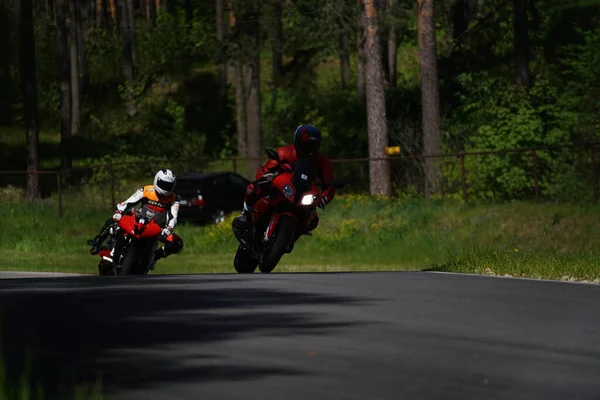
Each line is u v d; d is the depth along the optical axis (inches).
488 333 1036.5
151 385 740.7
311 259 4421.8
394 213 4840.1
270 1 7047.2
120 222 2381.9
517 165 5201.8
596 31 6919.3
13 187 7662.4
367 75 5836.6
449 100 7815.0
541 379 795.4
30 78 6963.6
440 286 1567.4
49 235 5393.7
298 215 2034.9
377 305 1268.5
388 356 884.6
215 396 709.3
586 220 4237.2
